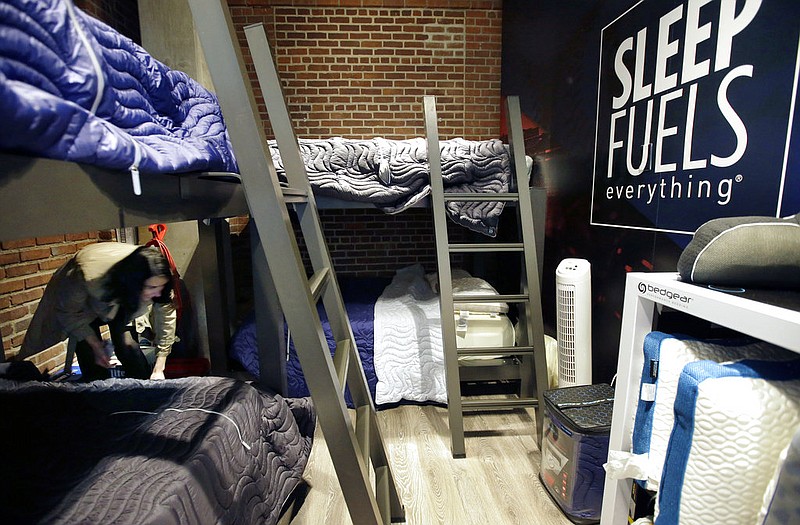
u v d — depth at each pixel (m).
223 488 1.02
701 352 0.89
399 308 2.47
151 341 2.42
